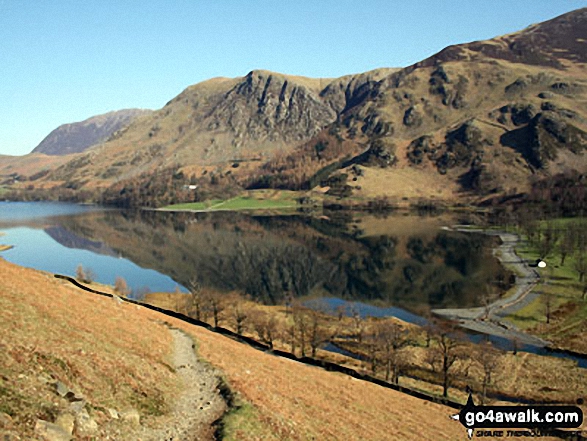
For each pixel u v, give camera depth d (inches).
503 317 4751.5
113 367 1369.3
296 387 1972.2
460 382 3221.0
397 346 3496.6
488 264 7150.6
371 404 2154.3
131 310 2546.8
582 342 3892.7
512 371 3378.4
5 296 1626.5
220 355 2064.5
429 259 7800.2
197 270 7480.3
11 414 857.5
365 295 5940.0
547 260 6815.9
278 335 3964.1
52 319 1589.6
